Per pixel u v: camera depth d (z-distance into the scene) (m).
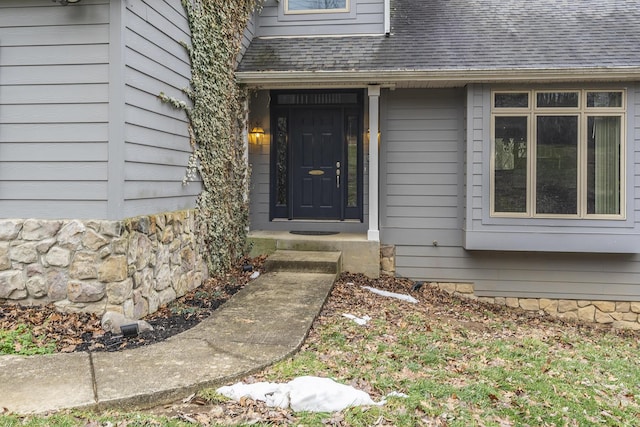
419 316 4.91
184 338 3.56
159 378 2.77
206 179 5.64
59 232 3.84
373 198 6.75
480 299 6.92
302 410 2.50
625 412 2.88
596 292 6.70
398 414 2.51
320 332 3.90
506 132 6.50
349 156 7.90
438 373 3.21
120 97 3.80
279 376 2.91
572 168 6.40
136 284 4.02
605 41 6.69
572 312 6.75
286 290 5.16
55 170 3.88
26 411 2.37
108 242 3.78
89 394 2.55
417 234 7.04
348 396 2.61
